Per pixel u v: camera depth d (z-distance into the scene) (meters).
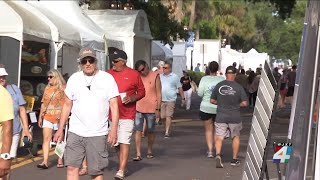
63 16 25.53
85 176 12.54
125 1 33.47
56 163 14.38
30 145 14.87
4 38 17.70
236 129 14.25
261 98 8.76
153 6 34.97
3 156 8.03
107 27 28.94
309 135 5.30
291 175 5.57
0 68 10.73
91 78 9.41
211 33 90.69
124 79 12.16
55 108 13.66
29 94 21.12
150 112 15.09
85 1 32.12
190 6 70.06
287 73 35.16
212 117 15.61
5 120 7.97
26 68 21.28
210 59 64.06
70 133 9.42
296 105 5.66
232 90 14.03
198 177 12.97
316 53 5.39
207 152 16.39
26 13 19.45
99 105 9.34
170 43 37.09
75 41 21.72
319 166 5.15
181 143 19.02
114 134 9.56
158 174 13.27
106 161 9.44
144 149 17.36
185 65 54.53
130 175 13.07
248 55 69.62
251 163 8.72
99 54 24.66
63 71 25.12
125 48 28.88
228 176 13.11
